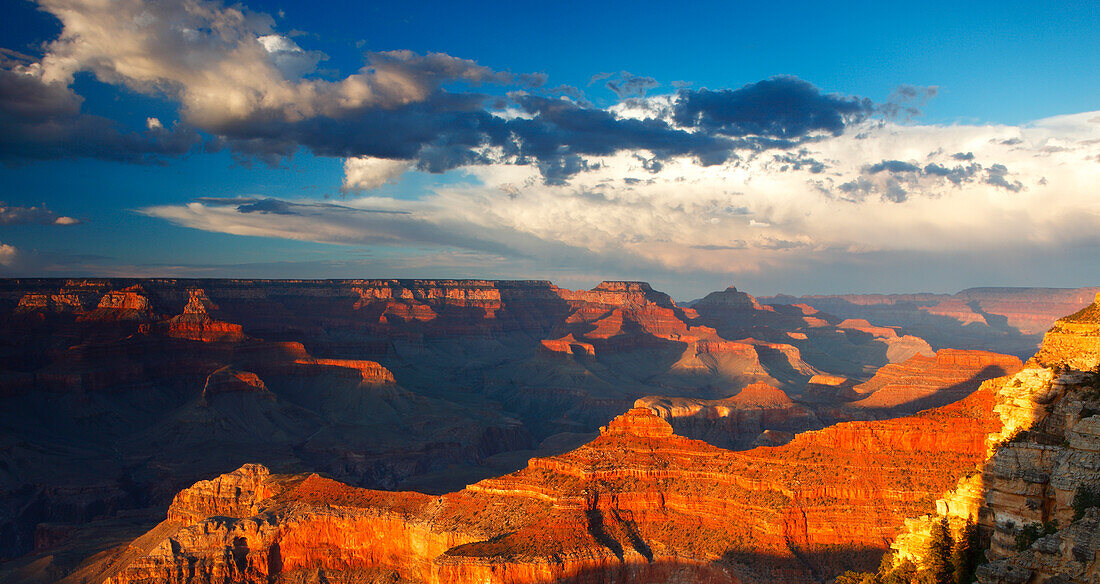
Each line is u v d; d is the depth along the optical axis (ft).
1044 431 233.76
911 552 260.01
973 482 249.14
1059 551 182.91
